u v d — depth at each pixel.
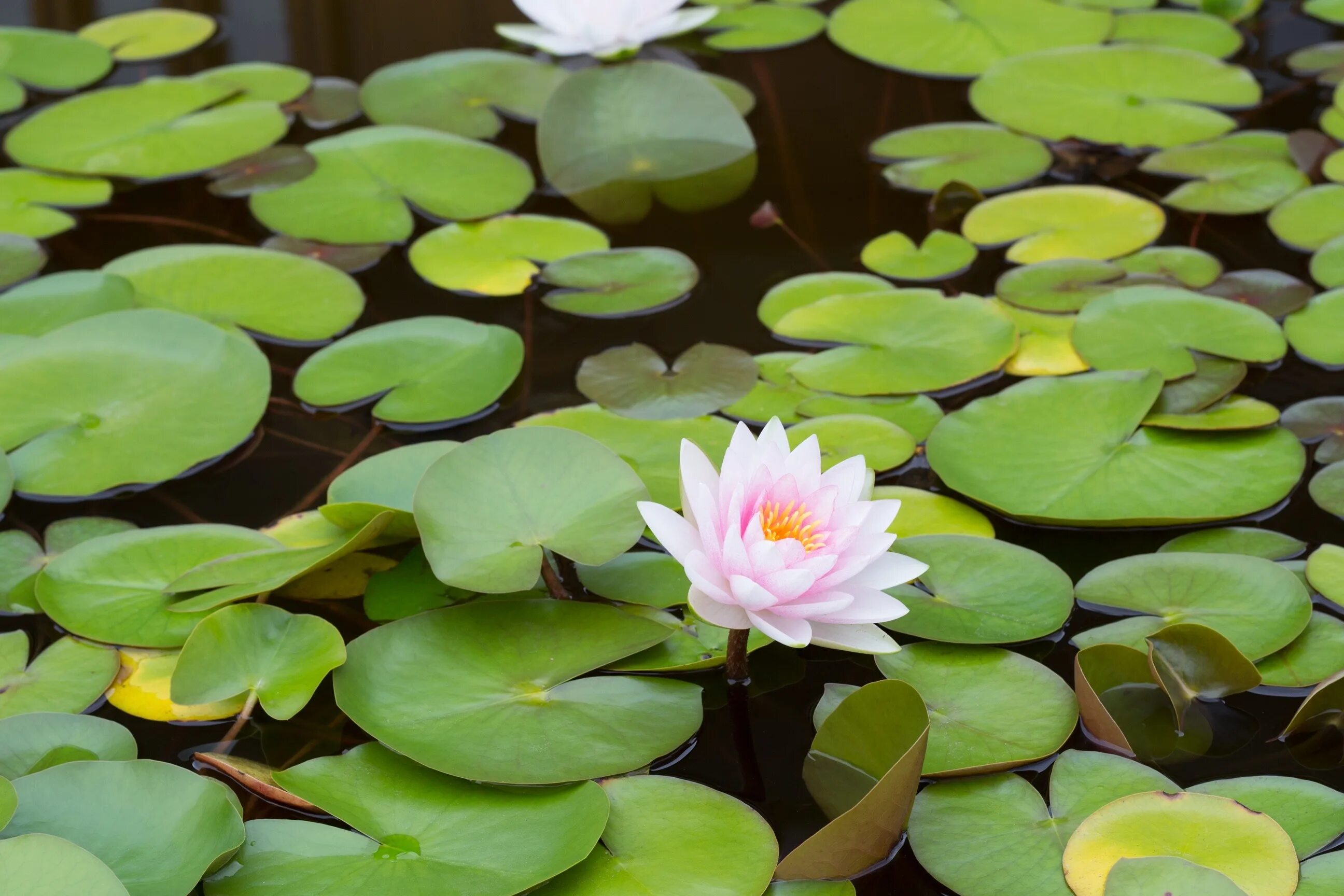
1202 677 2.50
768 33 3.12
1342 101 2.95
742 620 2.46
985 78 3.02
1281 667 2.51
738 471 2.48
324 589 2.56
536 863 2.42
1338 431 2.64
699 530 2.47
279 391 2.70
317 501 2.62
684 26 3.02
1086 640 2.53
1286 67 3.03
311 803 2.44
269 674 2.50
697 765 2.49
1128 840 2.43
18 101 2.99
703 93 2.95
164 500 2.62
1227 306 2.72
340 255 2.81
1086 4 3.21
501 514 2.54
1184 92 2.99
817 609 2.45
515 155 2.94
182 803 2.44
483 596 2.56
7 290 2.77
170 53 3.07
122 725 2.49
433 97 3.00
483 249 2.82
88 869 2.40
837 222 2.87
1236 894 2.40
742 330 2.75
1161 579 2.55
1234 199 2.85
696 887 2.42
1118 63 3.03
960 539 2.57
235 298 2.76
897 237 2.84
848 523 2.48
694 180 2.92
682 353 2.73
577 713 2.48
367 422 2.67
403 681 2.49
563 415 2.67
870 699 2.46
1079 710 2.49
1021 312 2.75
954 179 2.90
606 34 2.99
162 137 2.93
